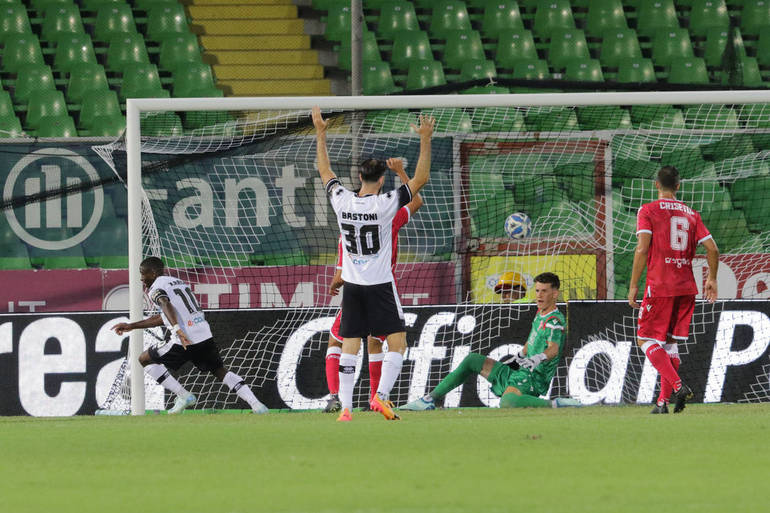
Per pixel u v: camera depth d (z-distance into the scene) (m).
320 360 35.44
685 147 45.38
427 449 17.50
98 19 64.25
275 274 42.12
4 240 44.78
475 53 64.25
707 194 46.22
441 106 34.59
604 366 34.91
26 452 18.36
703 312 35.22
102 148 41.44
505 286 38.38
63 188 43.16
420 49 63.66
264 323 35.53
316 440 19.47
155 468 15.57
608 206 43.72
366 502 11.97
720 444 17.95
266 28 65.38
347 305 25.75
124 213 45.47
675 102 34.47
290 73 62.25
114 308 43.72
